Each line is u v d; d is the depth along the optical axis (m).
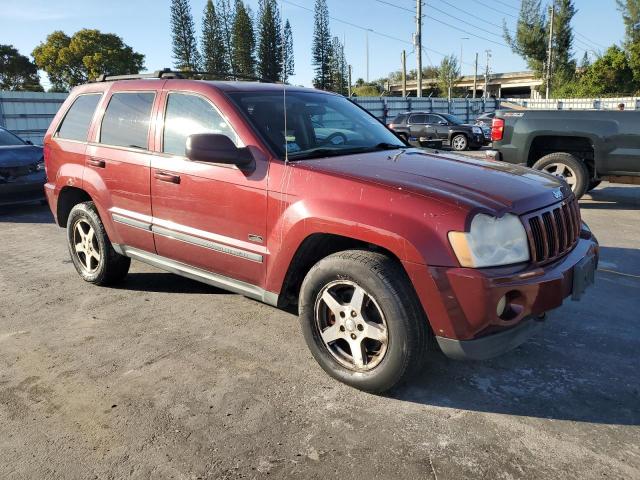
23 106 18.72
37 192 8.62
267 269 3.39
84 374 3.35
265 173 3.36
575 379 3.23
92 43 64.94
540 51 60.44
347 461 2.52
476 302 2.66
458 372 3.33
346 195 3.00
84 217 4.81
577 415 2.87
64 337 3.89
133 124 4.29
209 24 55.25
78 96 5.00
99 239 4.70
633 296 4.60
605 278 5.06
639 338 3.78
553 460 2.50
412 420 2.83
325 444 2.64
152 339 3.85
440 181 3.04
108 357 3.58
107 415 2.91
